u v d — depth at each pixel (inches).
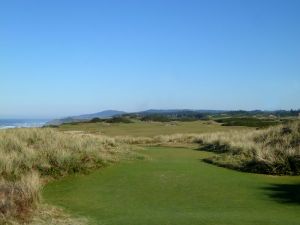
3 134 668.1
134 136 1323.8
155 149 905.5
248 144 785.6
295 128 807.7
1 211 320.8
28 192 361.7
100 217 344.2
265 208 376.5
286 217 342.0
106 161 636.7
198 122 2378.2
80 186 482.0
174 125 2065.7
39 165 530.0
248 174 576.1
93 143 727.7
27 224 315.6
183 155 803.4
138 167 611.8
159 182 499.5
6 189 348.2
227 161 664.4
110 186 479.5
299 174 575.2
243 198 419.2
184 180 511.8
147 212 362.3
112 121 2439.7
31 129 759.7
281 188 473.4
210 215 349.7
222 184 491.5
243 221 327.6
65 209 370.3
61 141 677.9
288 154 610.5
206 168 615.2
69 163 557.3
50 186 483.2
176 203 398.9
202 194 438.6
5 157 503.8
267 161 594.9
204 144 1000.9
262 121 2081.7
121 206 386.0
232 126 1898.4
